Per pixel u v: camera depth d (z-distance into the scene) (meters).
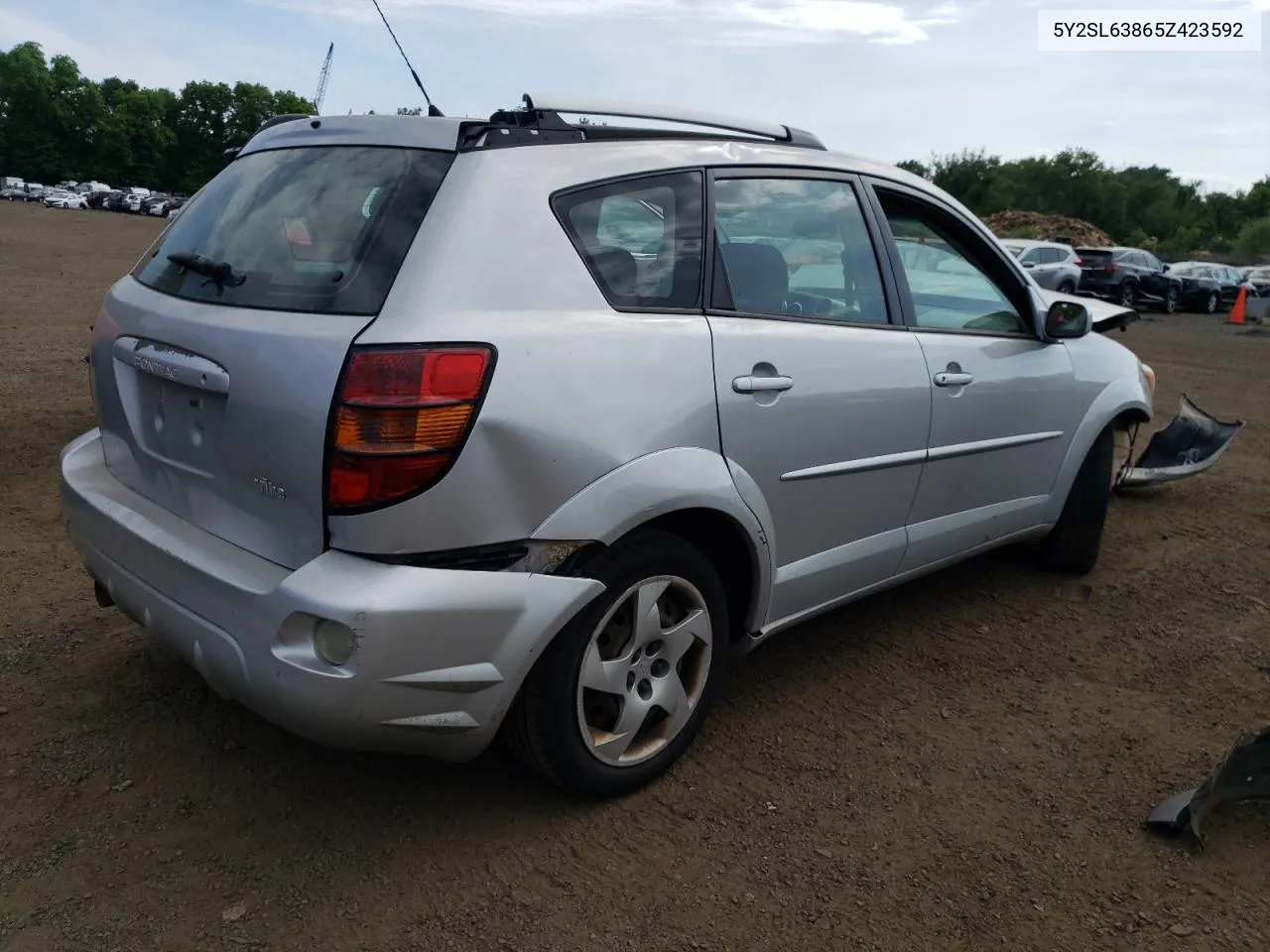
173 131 101.69
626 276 2.73
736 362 2.86
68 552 4.54
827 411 3.12
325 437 2.27
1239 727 3.39
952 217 3.87
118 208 64.25
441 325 2.31
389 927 2.36
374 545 2.27
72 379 8.45
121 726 3.15
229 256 2.73
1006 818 2.85
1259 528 5.67
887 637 4.04
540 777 2.81
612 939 2.35
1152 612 4.37
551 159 2.66
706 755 3.12
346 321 2.35
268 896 2.45
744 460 2.88
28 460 5.96
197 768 2.95
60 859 2.55
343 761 3.02
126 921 2.35
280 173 2.86
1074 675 3.75
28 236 29.11
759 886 2.54
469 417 2.29
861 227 3.48
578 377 2.48
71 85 96.88
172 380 2.62
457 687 2.34
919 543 3.67
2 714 3.18
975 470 3.85
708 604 2.92
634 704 2.78
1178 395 11.13
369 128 2.77
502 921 2.39
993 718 3.41
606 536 2.53
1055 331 4.05
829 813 2.85
